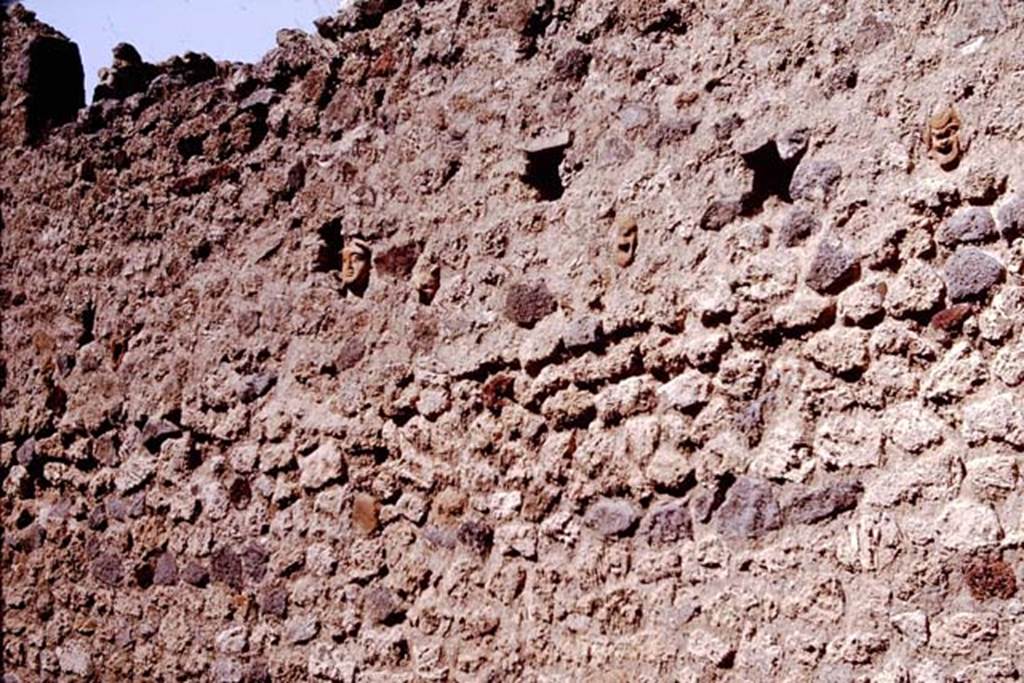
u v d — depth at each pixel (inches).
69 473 205.6
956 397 125.9
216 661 180.4
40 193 216.8
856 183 134.0
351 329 173.2
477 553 156.8
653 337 145.8
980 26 129.2
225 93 192.9
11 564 213.0
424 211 167.8
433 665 158.9
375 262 172.2
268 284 183.3
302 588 172.9
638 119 150.6
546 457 152.4
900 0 134.4
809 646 130.8
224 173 190.4
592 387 150.0
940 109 130.2
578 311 151.6
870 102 134.6
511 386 156.8
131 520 195.0
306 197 180.7
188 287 192.7
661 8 150.4
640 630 142.3
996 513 122.5
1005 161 126.1
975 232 126.7
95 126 209.9
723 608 136.9
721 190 143.1
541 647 149.6
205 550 184.4
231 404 184.2
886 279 131.3
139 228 200.5
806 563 132.2
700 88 146.5
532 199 159.0
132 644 192.1
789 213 138.1
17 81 224.7
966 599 123.1
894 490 128.0
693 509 140.6
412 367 165.9
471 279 162.2
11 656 210.5
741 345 139.4
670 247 145.8
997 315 124.7
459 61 167.5
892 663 126.2
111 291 203.0
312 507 173.6
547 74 158.9
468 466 159.3
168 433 191.3
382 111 174.4
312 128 181.5
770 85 141.6
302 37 185.6
